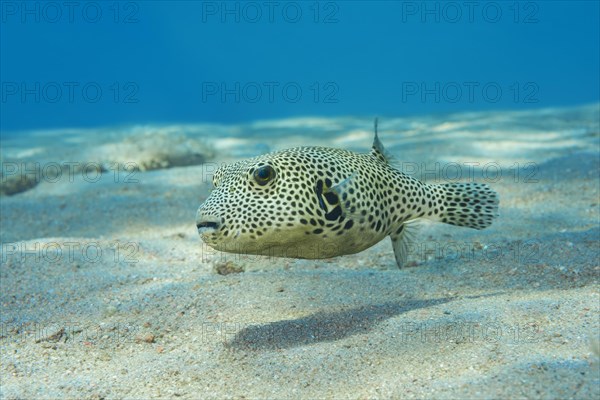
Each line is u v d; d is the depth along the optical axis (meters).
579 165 2.86
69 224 2.51
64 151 4.47
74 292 1.72
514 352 1.25
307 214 1.30
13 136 6.22
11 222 2.57
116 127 7.19
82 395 1.27
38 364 1.40
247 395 1.24
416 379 1.21
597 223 2.03
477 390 1.14
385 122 6.03
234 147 4.53
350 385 1.23
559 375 1.15
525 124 4.64
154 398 1.25
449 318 1.41
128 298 1.67
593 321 1.34
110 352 1.43
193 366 1.34
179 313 1.57
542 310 1.40
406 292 1.62
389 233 1.45
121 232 2.36
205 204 1.32
